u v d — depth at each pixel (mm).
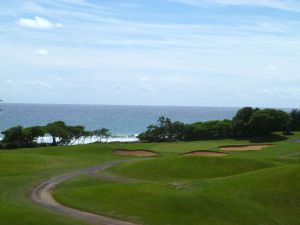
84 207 37344
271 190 41906
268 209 38469
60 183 49844
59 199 40250
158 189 42125
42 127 108062
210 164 60969
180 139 120125
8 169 57406
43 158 66375
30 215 31250
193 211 36281
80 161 67562
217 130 119062
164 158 63812
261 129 116812
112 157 74500
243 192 41406
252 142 107625
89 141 136750
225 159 62438
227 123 120062
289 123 126250
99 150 82438
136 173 58250
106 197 40125
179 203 37312
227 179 46344
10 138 102500
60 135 108375
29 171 57000
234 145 92125
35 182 49750
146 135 120812
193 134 120062
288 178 44406
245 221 35750
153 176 56844
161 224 33688
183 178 56469
